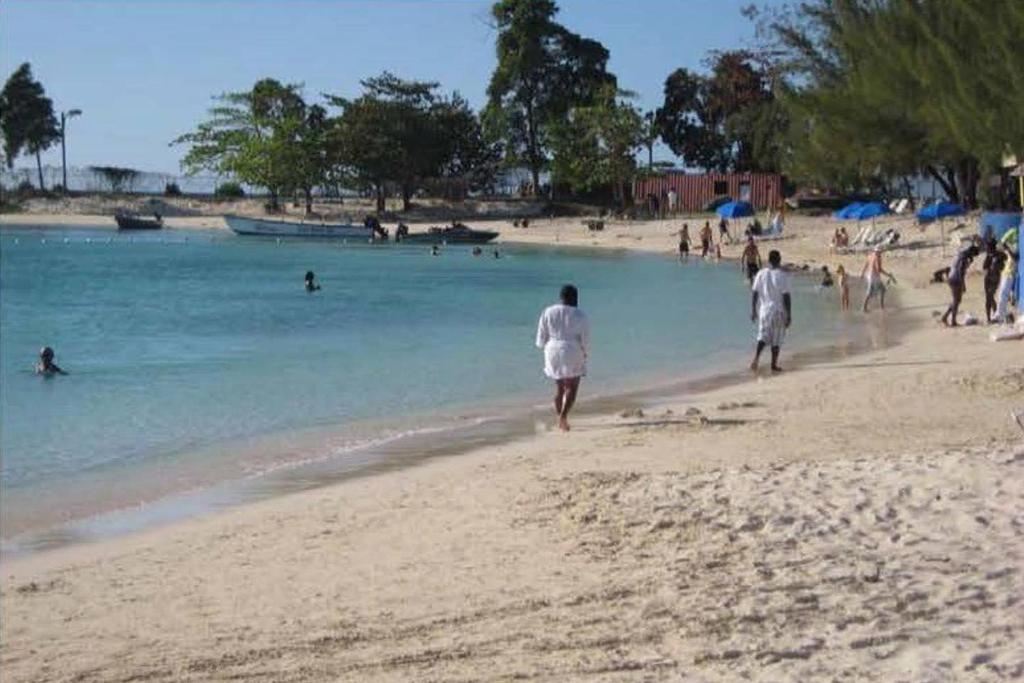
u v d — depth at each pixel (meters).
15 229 122.56
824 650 7.62
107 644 8.66
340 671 7.87
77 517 13.38
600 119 106.94
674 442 15.66
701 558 9.77
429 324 36.78
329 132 121.25
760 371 23.73
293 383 24.30
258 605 9.44
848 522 10.48
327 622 8.90
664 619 8.41
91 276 60.91
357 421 19.53
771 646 7.73
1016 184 58.22
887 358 24.34
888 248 61.38
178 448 17.55
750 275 50.50
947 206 61.66
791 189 103.19
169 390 23.47
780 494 11.48
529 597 9.16
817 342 28.78
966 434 15.40
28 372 26.41
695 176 105.06
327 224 105.00
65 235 110.44
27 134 152.38
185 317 39.88
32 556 11.62
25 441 18.17
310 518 12.40
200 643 8.57
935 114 48.03
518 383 23.61
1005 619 8.01
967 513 10.51
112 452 17.31
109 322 38.50
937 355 24.12
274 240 101.38
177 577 10.39
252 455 16.86
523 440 16.98
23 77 152.38
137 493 14.56
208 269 66.31
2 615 9.43
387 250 86.12
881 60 52.78
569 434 17.16
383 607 9.17
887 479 11.82
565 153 109.25
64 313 41.59
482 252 81.31
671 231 89.38
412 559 10.48
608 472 13.49
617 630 8.27
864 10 56.97
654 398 20.73
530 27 116.94
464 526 11.46
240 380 24.84
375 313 40.59
